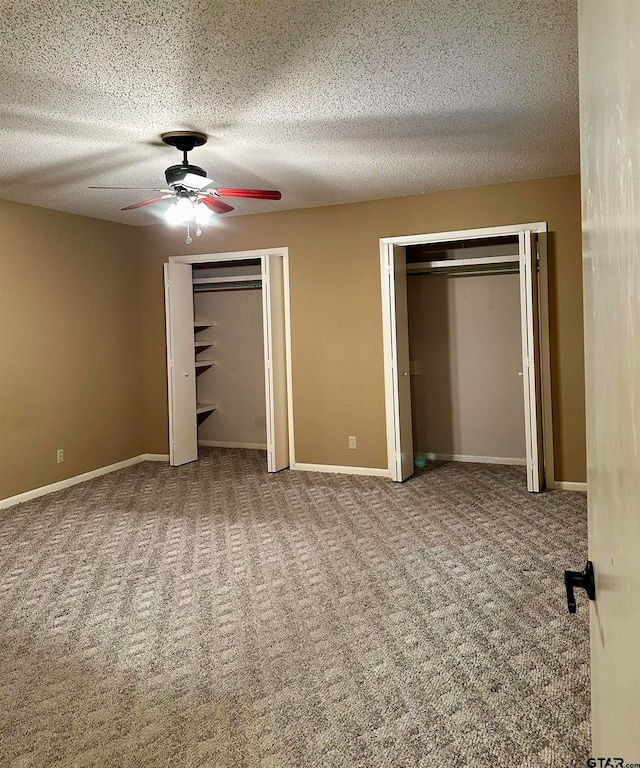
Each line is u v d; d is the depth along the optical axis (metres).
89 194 5.17
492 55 2.79
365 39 2.60
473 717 2.30
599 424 0.80
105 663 2.75
